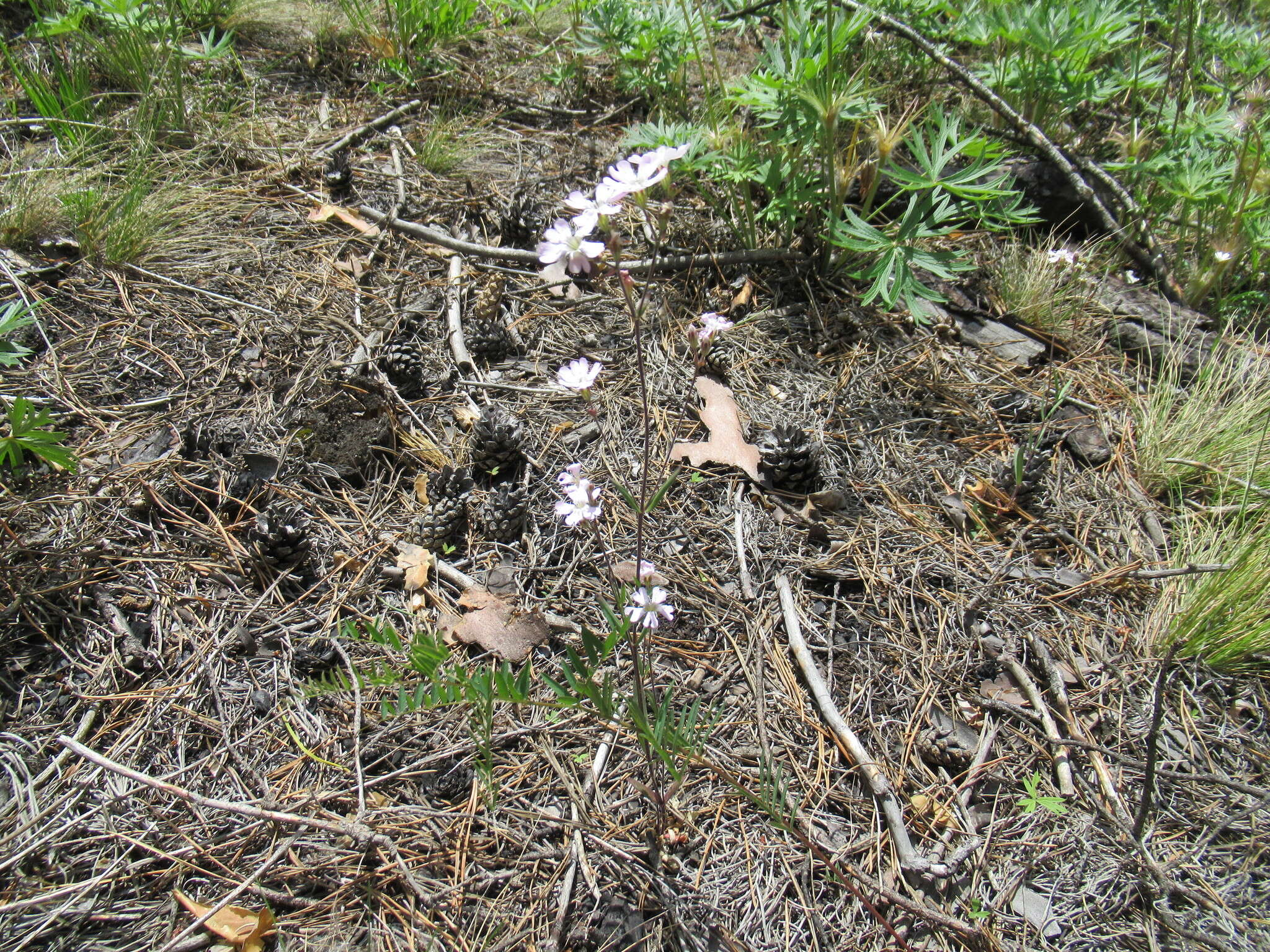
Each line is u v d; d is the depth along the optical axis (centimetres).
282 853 51
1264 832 55
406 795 54
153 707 57
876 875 52
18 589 59
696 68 118
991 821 55
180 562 63
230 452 70
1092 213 97
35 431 58
